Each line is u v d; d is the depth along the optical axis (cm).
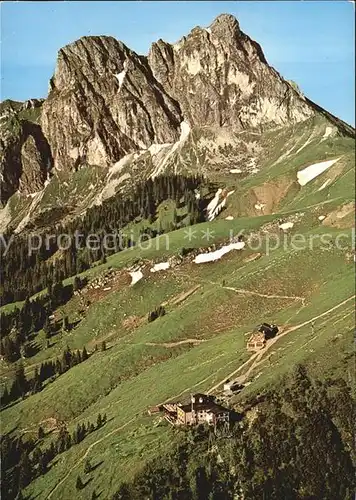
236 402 13400
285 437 12419
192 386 15500
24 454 15488
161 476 12231
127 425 14712
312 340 15238
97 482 13050
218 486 11900
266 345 16262
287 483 11869
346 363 13775
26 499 14112
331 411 12850
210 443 12575
